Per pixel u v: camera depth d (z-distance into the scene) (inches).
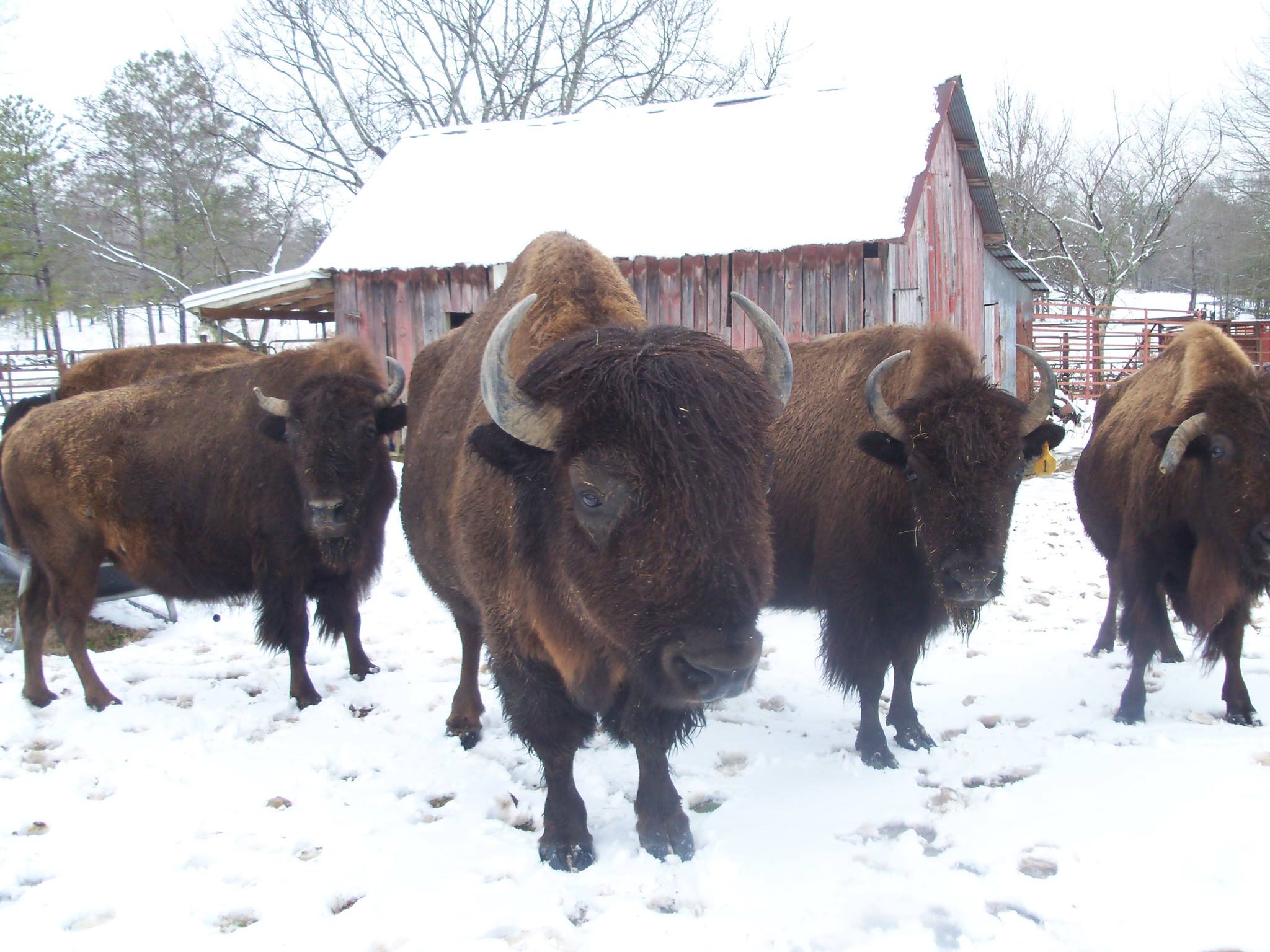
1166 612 190.7
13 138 946.7
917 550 155.7
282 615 199.2
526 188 544.4
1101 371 817.5
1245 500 160.7
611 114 613.3
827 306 432.8
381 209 565.6
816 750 168.6
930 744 167.9
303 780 159.3
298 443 188.2
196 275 1104.2
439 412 159.5
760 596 101.3
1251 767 147.9
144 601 287.0
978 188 577.3
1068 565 306.8
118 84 1042.7
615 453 99.8
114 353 286.0
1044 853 125.1
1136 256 1282.0
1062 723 176.7
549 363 108.7
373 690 208.4
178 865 129.9
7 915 117.1
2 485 213.8
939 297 510.3
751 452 101.0
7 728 187.5
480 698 183.6
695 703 106.4
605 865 127.4
